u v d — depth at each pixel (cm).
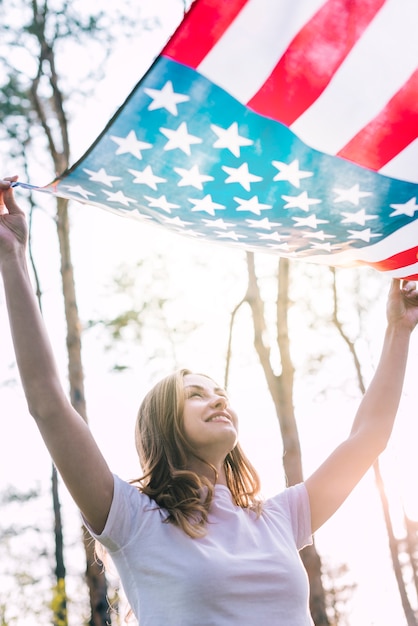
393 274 273
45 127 1155
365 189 223
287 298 1223
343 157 212
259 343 1208
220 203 225
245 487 249
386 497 1552
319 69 194
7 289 209
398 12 190
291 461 1123
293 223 238
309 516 241
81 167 207
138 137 198
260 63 190
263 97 195
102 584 998
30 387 200
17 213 221
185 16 181
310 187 220
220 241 256
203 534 204
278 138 204
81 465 199
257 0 182
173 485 220
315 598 1031
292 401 1163
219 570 194
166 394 241
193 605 189
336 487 247
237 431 249
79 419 204
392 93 201
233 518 217
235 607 191
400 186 223
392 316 282
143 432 242
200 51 186
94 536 206
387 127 207
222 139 202
